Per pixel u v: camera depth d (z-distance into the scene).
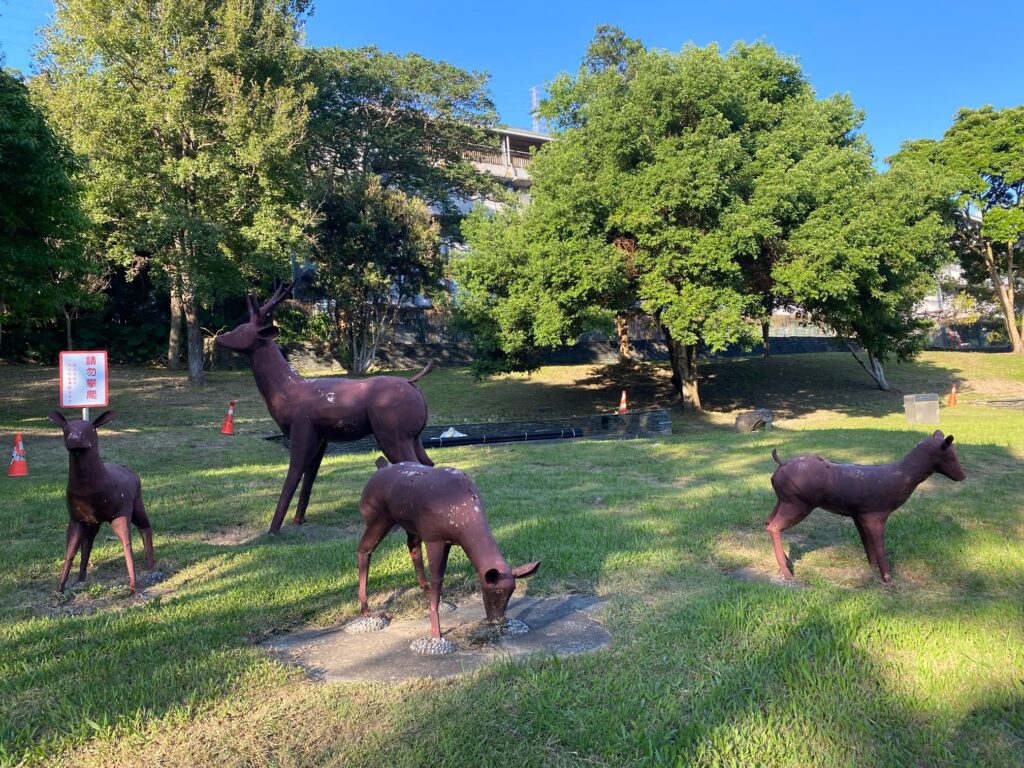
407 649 4.30
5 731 3.25
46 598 5.29
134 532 7.15
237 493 9.10
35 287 14.87
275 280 22.80
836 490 5.49
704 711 3.44
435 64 33.31
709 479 10.05
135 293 30.89
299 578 5.61
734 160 17.27
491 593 4.08
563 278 17.94
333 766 3.00
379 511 4.66
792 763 3.03
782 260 18.56
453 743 3.13
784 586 5.41
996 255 37.66
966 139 32.81
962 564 5.83
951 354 35.06
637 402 24.47
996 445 12.55
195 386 23.41
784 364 31.50
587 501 8.55
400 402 7.25
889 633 4.32
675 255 17.56
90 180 19.81
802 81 22.20
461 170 34.34
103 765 3.03
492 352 22.52
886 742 3.20
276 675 3.82
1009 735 3.28
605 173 18.12
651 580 5.54
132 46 19.92
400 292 29.02
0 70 13.42
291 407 7.32
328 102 30.59
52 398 19.67
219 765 3.02
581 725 3.29
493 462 11.65
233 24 20.86
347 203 26.28
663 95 17.70
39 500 8.45
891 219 18.36
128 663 4.02
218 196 22.08
